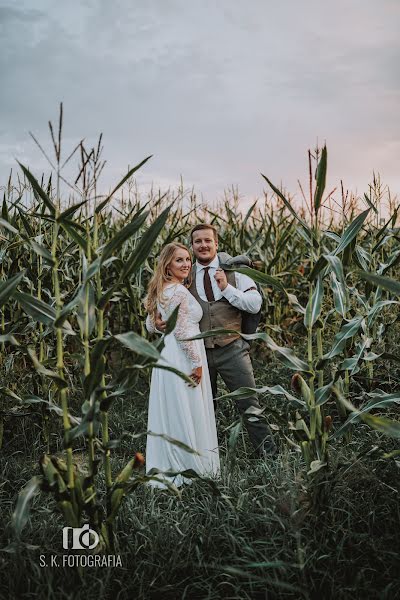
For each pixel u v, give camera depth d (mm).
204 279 3596
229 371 3590
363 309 3818
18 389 4137
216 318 3541
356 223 2453
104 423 2203
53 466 2045
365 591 2025
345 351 3859
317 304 2539
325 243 6051
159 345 2064
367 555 2240
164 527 2469
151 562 2244
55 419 4094
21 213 3605
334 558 2170
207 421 3279
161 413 3217
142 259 2078
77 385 4625
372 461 2836
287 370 5125
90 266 2047
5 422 3990
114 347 5109
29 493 1930
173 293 3148
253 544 2316
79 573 2086
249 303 3477
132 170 2104
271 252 6539
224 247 6418
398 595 2000
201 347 3354
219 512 2613
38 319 2086
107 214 5652
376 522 2449
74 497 2070
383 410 3695
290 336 6238
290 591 2055
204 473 3082
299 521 2273
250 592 2096
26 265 4309
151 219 6105
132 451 3865
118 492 2150
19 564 1933
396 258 3336
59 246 4457
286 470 2760
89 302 2094
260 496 2652
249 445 3773
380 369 4344
